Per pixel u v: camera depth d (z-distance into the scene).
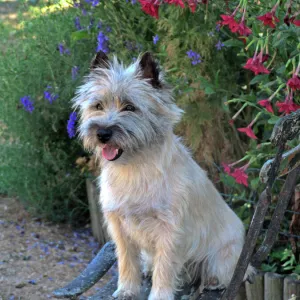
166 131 1.70
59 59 2.72
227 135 2.33
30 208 2.85
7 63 2.80
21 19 2.91
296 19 1.90
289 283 2.02
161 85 1.72
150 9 1.88
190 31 2.22
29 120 2.73
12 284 2.43
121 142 1.65
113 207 1.72
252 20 1.94
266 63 2.01
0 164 2.85
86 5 2.52
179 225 1.70
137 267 1.78
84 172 2.76
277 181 2.18
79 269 2.53
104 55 1.77
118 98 1.69
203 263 1.82
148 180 1.68
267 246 1.60
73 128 2.46
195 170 1.76
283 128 1.41
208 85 2.16
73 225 2.84
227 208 1.85
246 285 2.10
